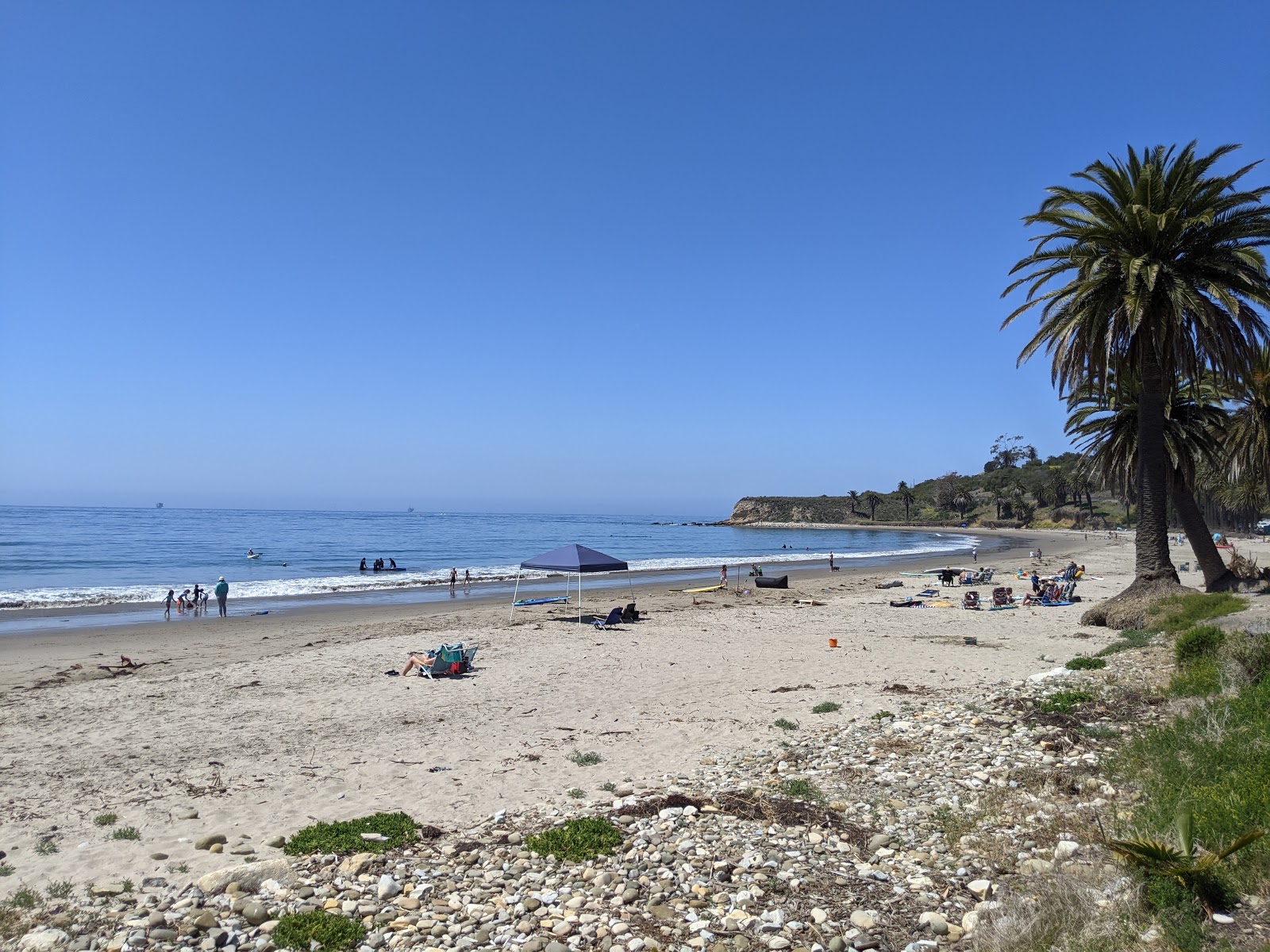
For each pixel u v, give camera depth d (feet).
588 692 50.57
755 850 22.26
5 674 61.05
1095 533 434.71
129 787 31.19
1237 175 65.92
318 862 22.58
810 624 85.92
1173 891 16.31
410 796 30.04
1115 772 26.63
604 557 86.94
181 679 55.67
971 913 17.97
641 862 21.75
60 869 22.38
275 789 30.99
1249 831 18.75
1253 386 88.07
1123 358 70.69
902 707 42.32
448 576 171.73
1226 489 223.10
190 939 17.52
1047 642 68.85
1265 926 15.12
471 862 22.41
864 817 24.89
